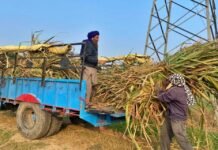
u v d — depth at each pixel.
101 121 6.50
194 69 6.05
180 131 5.54
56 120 7.47
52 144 7.02
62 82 6.79
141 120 5.79
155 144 6.21
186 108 5.59
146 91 5.95
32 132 7.32
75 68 6.89
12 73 8.35
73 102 6.49
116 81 6.79
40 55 7.86
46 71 7.57
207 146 6.29
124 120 6.86
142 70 6.46
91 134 7.77
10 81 8.38
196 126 6.47
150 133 6.37
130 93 6.11
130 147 6.52
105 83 6.95
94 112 6.20
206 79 5.98
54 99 6.93
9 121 9.17
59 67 7.46
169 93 5.52
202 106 6.09
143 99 5.89
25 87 7.79
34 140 7.37
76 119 8.78
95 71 6.77
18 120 7.67
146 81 6.04
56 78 7.25
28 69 8.00
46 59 7.43
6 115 9.80
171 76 5.66
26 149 6.63
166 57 6.34
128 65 8.08
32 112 7.60
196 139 6.52
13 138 7.51
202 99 6.07
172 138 6.40
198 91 6.01
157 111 5.94
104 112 6.05
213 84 5.90
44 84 7.21
